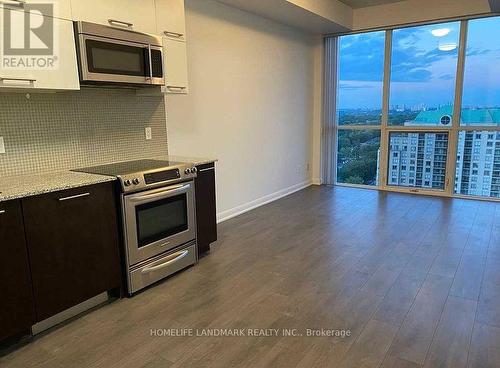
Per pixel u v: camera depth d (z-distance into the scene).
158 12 2.96
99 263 2.48
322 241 3.68
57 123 2.77
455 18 5.02
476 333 2.12
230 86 4.45
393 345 2.03
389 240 3.66
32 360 1.97
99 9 2.54
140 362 1.94
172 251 2.97
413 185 5.80
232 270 3.06
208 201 3.39
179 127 3.83
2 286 1.96
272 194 5.48
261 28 4.85
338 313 2.37
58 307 2.26
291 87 5.66
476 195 5.34
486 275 2.85
